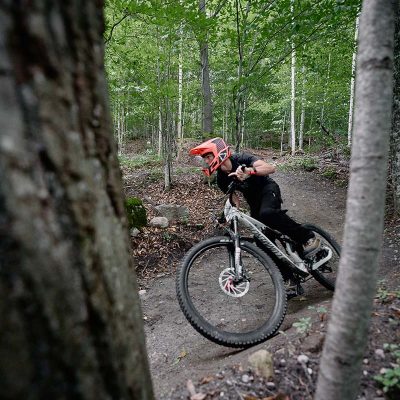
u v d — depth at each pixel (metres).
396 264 3.48
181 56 7.23
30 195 0.64
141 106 7.37
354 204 1.18
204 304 3.36
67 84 0.73
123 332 0.90
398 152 4.57
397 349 1.92
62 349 0.70
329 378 1.25
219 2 6.03
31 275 0.65
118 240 0.94
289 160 10.70
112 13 5.04
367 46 1.16
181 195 6.93
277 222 2.89
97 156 0.85
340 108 15.66
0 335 0.62
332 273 3.45
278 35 5.45
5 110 0.60
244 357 2.11
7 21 0.59
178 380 2.07
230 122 18.64
